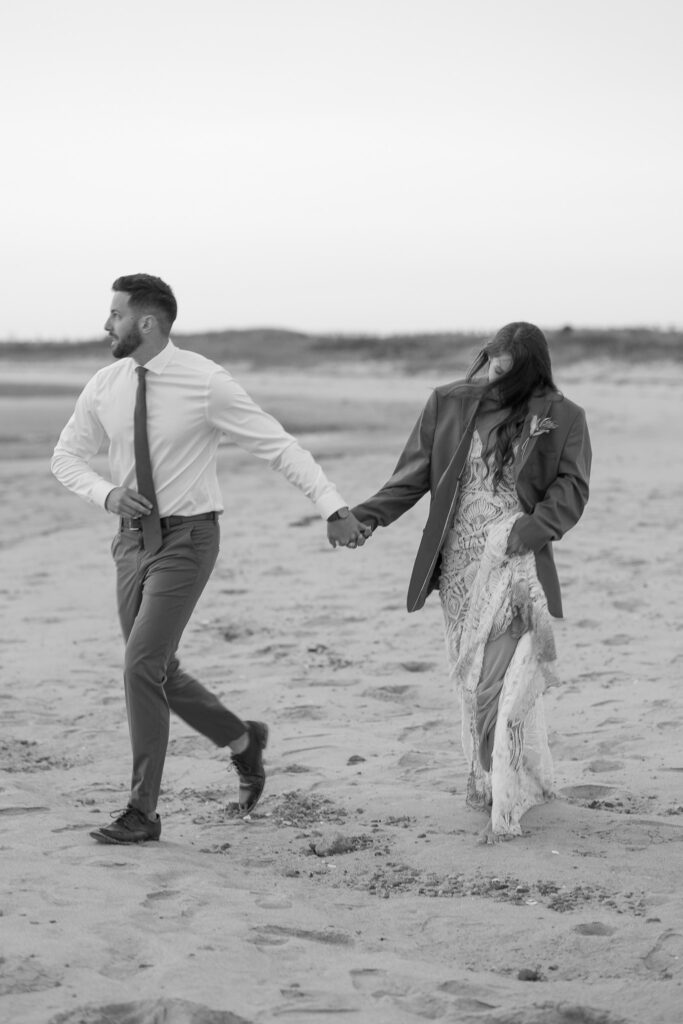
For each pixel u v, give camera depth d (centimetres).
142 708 451
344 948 354
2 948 334
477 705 461
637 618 841
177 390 454
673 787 508
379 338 8919
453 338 8550
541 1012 306
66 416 3581
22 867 409
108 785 538
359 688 697
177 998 307
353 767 555
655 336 6819
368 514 478
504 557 457
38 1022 293
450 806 492
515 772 452
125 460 462
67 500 1739
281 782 536
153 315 452
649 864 422
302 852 446
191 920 366
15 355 11394
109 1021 299
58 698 689
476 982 328
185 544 456
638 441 2641
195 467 460
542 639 460
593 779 524
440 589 485
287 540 1270
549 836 452
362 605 925
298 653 780
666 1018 309
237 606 931
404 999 317
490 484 466
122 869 411
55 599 989
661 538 1200
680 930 362
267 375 7656
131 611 470
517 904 389
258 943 351
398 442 2702
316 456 2353
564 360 6362
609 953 349
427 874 419
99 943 342
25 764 567
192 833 472
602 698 652
